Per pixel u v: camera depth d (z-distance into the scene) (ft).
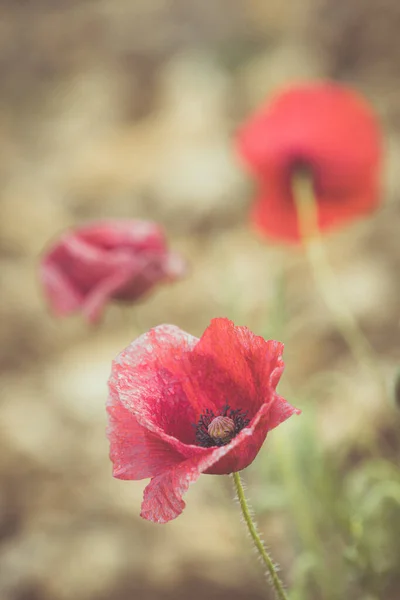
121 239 1.98
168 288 3.29
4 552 2.43
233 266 3.26
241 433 1.36
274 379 1.38
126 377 1.43
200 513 2.37
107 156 4.29
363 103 2.10
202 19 5.16
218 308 3.14
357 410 2.31
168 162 4.06
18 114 5.01
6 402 2.88
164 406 1.45
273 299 2.02
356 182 2.16
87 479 2.57
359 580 1.93
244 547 2.19
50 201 4.10
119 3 5.63
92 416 2.77
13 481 2.59
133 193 3.99
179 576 2.29
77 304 1.96
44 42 5.53
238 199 3.75
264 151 2.14
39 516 2.50
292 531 2.12
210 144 4.14
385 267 3.05
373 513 1.97
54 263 1.98
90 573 2.33
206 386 1.46
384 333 2.76
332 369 2.65
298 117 2.10
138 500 2.48
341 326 2.17
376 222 3.28
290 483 1.95
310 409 1.99
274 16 4.95
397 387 1.73
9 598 2.33
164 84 4.81
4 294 3.46
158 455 1.42
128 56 5.16
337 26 4.62
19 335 3.24
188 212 3.77
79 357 3.07
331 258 3.17
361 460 2.28
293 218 2.21
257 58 4.78
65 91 5.09
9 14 5.95
